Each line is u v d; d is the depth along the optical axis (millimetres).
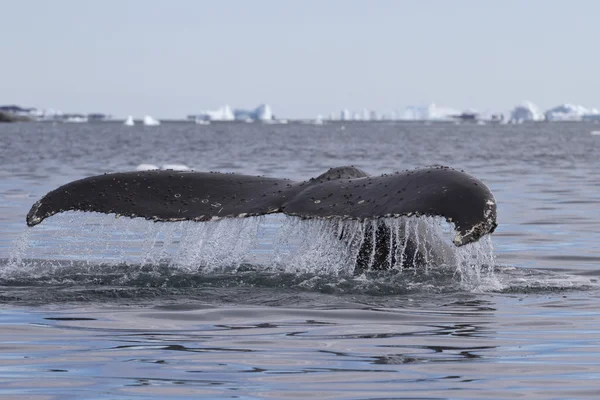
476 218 33438
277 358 32875
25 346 34531
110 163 171625
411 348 34281
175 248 63938
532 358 33125
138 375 30859
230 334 36375
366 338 35719
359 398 28578
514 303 42281
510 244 66562
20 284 45438
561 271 53938
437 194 35125
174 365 32031
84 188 41031
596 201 97562
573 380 30547
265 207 39531
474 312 40281
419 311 40125
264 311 40125
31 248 63188
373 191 38094
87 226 74625
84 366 31922
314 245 45719
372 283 43844
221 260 49125
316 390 29297
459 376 30859
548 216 84250
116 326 37594
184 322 38344
